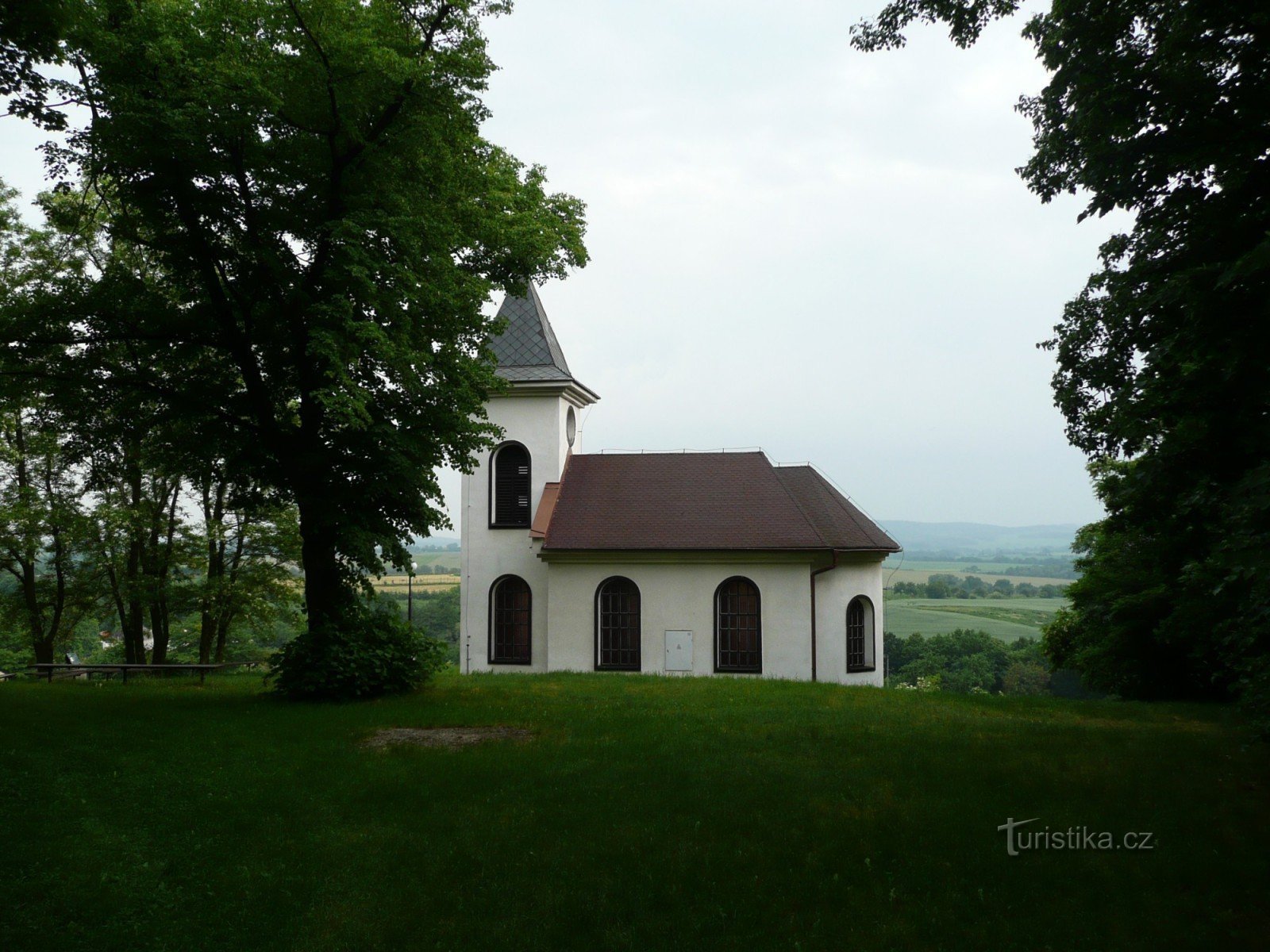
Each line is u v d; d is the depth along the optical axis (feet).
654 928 27.12
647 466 104.88
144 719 50.11
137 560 103.55
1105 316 45.32
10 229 91.35
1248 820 32.32
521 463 104.42
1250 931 25.25
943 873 29.25
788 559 92.89
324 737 47.09
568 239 68.80
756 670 93.30
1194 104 35.12
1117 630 84.84
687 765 40.63
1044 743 44.52
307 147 53.98
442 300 55.93
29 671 94.79
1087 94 37.76
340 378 50.06
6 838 32.07
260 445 60.18
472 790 38.17
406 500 60.03
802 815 33.88
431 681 67.72
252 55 50.75
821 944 25.89
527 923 27.84
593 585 96.43
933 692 73.51
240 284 56.65
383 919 28.58
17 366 55.42
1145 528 40.50
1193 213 36.63
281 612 116.88
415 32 55.36
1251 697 40.88
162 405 59.47
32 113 46.60
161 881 30.60
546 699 60.44
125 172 51.29
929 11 43.57
